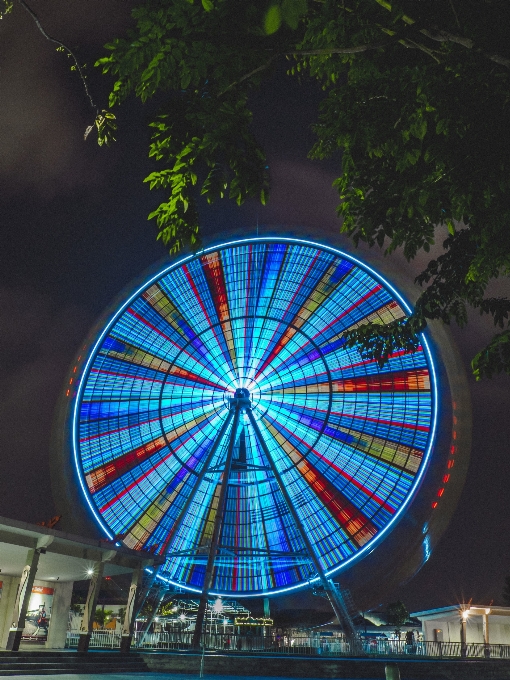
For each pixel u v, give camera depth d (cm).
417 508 3803
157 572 3684
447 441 3897
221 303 4384
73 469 4059
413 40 782
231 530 3906
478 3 770
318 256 4406
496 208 854
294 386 4109
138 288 4416
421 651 3128
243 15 743
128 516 3991
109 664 2250
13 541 1955
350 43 862
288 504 3666
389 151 960
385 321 4150
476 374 1014
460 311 1171
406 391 4038
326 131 1037
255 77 848
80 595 5991
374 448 3953
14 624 1972
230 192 844
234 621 3969
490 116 821
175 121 840
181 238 870
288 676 2388
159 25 750
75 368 4328
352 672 2391
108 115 823
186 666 2452
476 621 4619
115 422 4181
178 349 4284
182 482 3975
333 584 3591
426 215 935
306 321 4266
